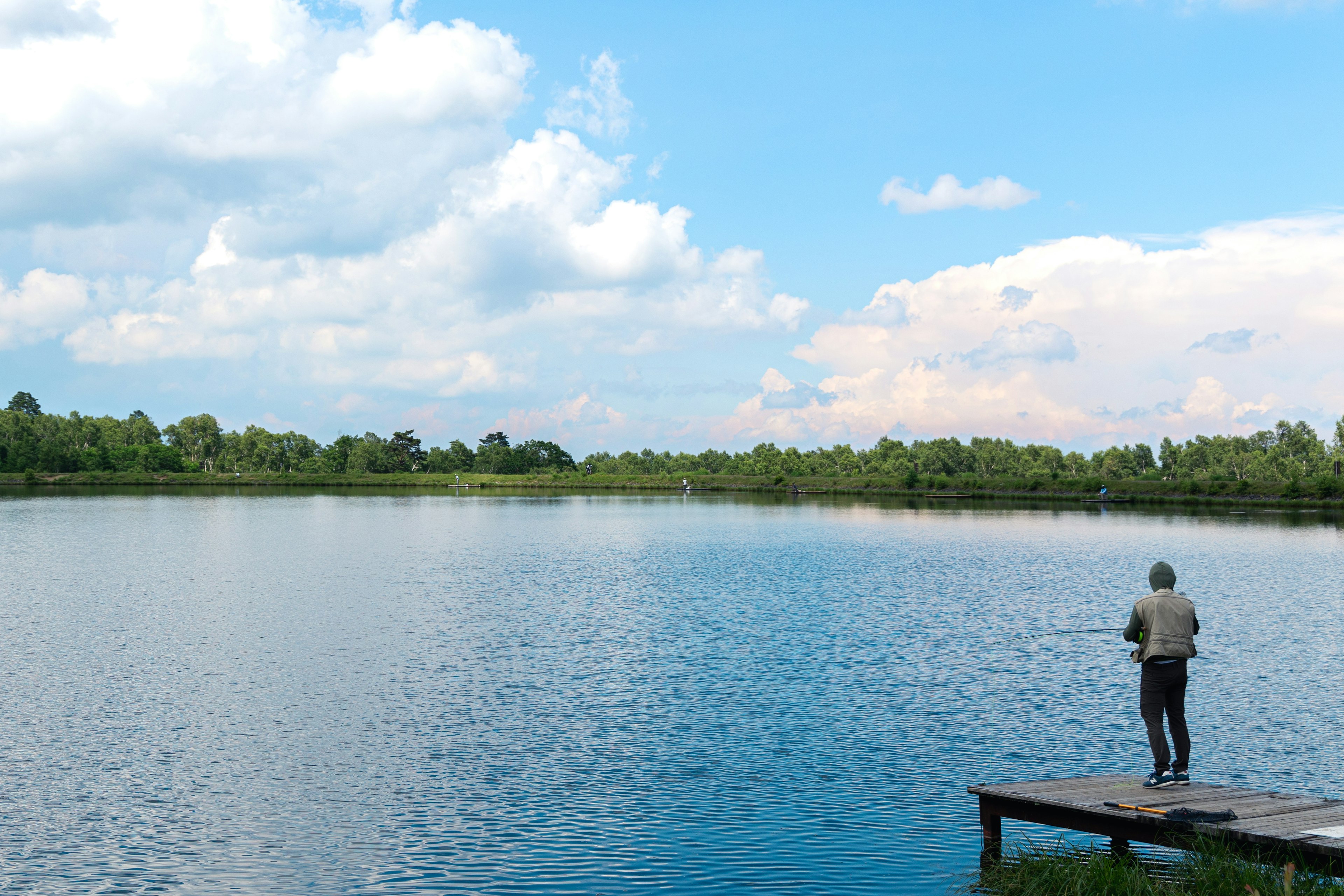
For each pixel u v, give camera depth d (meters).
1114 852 14.55
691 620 39.19
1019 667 29.72
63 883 14.50
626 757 20.48
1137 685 27.27
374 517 120.31
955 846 15.85
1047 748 21.12
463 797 18.19
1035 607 43.34
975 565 62.62
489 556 68.69
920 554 70.31
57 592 47.47
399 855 15.54
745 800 17.97
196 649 32.50
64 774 19.42
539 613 40.88
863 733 22.31
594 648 32.81
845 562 64.75
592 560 65.62
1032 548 75.38
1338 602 44.88
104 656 31.19
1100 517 120.19
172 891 14.25
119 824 16.86
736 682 27.64
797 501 176.00
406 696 25.86
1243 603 44.69
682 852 15.66
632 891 14.29
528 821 16.97
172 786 18.78
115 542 78.69
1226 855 12.77
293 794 18.27
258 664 30.00
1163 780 14.93
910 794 18.25
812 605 43.72
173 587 49.50
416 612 40.88
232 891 14.27
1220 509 139.25
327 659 30.69
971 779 19.06
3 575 54.84
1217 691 26.75
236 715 23.92
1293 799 14.30
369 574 56.41
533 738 21.97
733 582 52.91
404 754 20.80
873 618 39.72
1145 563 63.62
